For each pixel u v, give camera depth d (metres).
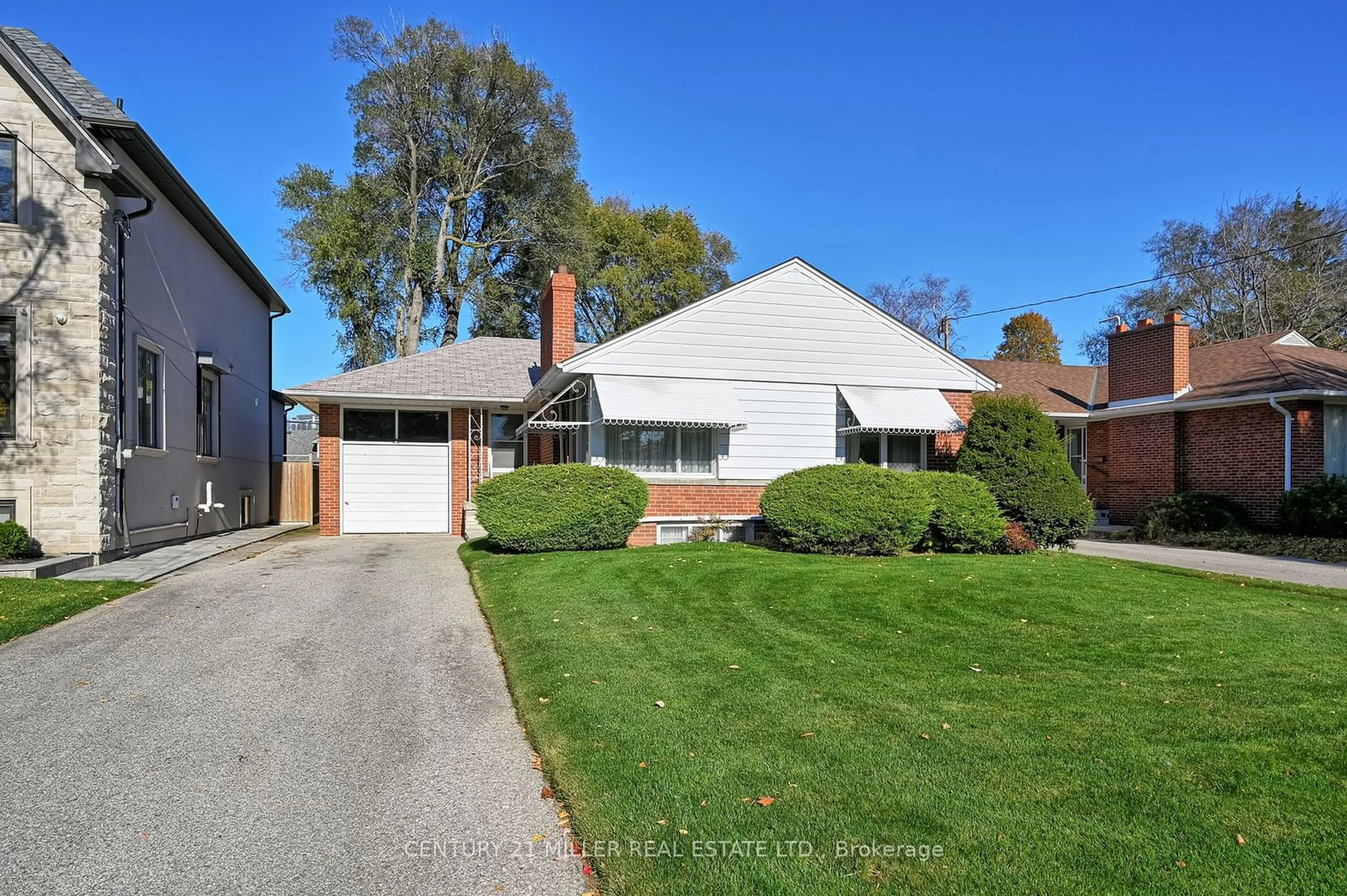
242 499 22.64
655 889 3.46
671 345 15.48
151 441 15.59
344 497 20.03
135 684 6.55
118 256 13.34
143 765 4.95
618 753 4.93
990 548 14.29
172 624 8.63
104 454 12.77
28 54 14.02
